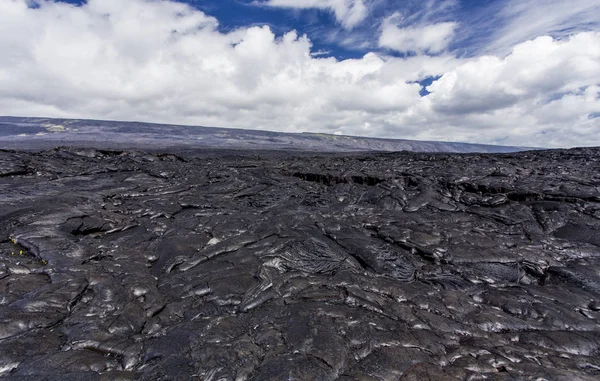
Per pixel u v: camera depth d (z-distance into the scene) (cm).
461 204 1450
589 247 999
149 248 934
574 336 596
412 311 652
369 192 1609
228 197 1537
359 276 792
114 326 571
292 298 693
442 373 475
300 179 1970
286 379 446
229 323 587
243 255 881
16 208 1107
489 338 583
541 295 754
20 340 518
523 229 1166
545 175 1688
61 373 453
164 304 661
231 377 448
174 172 1973
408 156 2998
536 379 468
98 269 762
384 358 508
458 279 828
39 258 810
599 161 2205
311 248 934
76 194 1352
